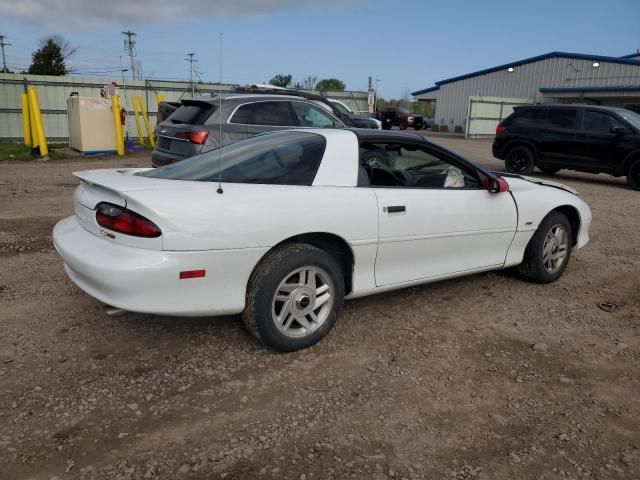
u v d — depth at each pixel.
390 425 2.80
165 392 3.04
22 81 18.84
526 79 38.00
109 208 3.12
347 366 3.39
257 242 3.21
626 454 2.63
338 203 3.55
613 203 9.88
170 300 3.05
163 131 8.30
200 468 2.44
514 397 3.10
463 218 4.25
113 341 3.62
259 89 13.79
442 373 3.35
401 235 3.88
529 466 2.52
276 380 3.20
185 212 3.02
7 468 2.40
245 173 3.52
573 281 5.23
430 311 4.33
